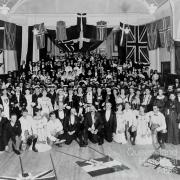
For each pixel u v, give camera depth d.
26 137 8.20
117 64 17.91
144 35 16.53
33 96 10.98
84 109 10.64
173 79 13.67
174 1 13.32
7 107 10.34
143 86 12.16
